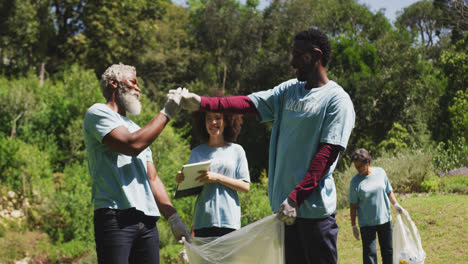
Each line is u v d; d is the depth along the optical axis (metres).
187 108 2.81
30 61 23.41
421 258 5.45
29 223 12.00
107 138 2.66
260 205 8.53
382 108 23.95
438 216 8.00
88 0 25.86
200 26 32.38
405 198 10.06
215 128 4.11
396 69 24.14
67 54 25.12
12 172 13.29
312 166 2.44
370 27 27.86
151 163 3.16
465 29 22.64
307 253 2.57
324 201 2.53
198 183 3.87
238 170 4.06
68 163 15.65
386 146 18.78
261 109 2.86
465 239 6.97
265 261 2.69
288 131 2.66
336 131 2.49
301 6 28.44
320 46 2.62
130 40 26.77
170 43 34.16
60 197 11.69
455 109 17.02
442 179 11.47
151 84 29.86
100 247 2.68
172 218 3.07
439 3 22.92
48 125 16.70
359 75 23.34
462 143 14.02
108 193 2.69
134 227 2.72
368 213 5.48
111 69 2.92
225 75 31.17
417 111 23.03
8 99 15.93
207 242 3.00
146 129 2.67
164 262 7.93
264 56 26.86
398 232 5.56
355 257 7.17
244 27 31.05
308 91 2.63
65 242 11.15
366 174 5.62
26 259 10.31
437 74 24.66
